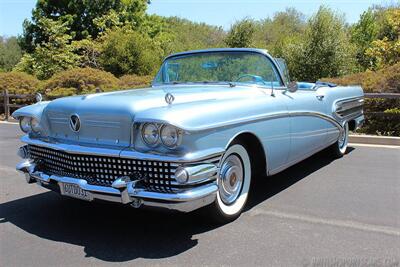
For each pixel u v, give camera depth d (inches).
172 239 136.8
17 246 133.4
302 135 190.7
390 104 365.1
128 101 135.1
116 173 132.6
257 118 153.0
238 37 893.2
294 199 177.0
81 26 1094.4
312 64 802.2
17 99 596.4
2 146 329.4
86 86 587.8
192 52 199.5
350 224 148.1
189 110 128.0
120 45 792.9
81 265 119.7
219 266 118.1
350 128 279.3
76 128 141.3
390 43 668.1
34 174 153.5
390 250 127.3
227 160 147.3
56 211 166.1
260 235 138.9
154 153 125.3
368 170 227.9
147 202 126.0
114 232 143.6
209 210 142.3
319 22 800.3
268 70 184.2
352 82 400.8
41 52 911.7
